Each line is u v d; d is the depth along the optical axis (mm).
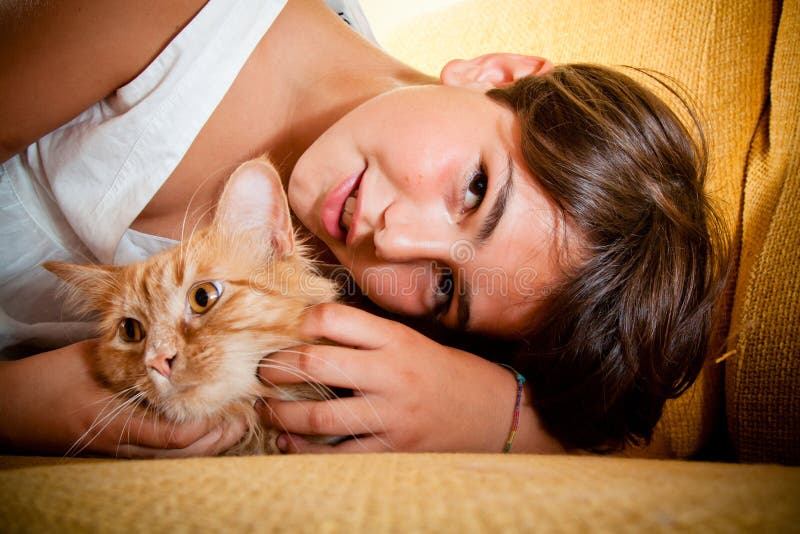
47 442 1037
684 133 1235
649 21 1681
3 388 1056
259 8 1356
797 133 1319
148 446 1002
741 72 1521
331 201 1159
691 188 1159
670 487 420
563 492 410
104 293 1196
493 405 1074
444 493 418
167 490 445
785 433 1160
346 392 1061
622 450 1237
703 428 1439
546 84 1193
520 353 1164
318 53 1543
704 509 358
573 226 1029
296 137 1533
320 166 1186
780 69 1438
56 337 1447
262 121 1495
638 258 1053
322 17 1609
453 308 1150
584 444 1205
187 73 1283
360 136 1134
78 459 854
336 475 496
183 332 1021
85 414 1025
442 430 978
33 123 1287
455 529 338
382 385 922
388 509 379
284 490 438
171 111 1283
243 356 1017
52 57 1219
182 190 1458
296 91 1530
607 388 1083
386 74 1534
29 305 1531
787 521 333
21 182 1466
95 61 1255
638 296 1047
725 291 1420
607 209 1032
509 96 1181
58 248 1521
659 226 1071
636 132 1122
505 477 472
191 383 974
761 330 1208
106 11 1223
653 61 1613
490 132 1081
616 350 1064
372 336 957
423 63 2385
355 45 1611
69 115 1324
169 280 1089
